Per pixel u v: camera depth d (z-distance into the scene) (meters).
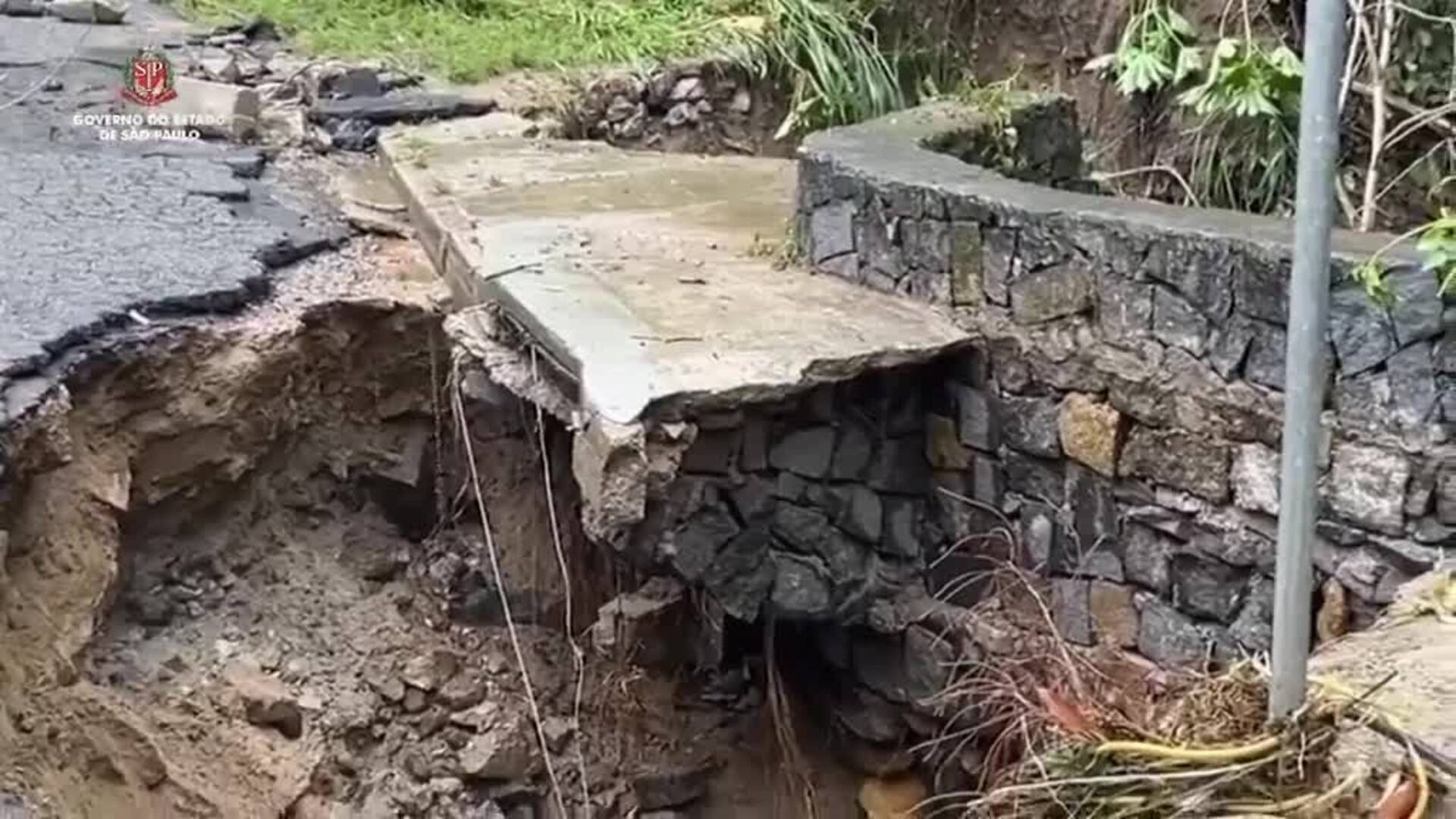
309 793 4.14
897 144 4.57
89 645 3.88
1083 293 3.78
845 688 4.42
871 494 4.07
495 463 4.62
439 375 4.62
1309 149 2.16
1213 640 3.68
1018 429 3.96
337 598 4.56
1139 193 6.25
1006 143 5.07
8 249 4.50
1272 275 3.41
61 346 3.87
